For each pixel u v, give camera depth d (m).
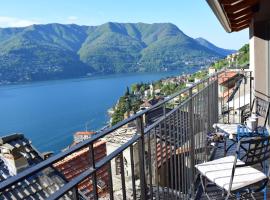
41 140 102.75
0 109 169.75
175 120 3.34
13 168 6.69
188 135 3.96
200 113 4.75
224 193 3.95
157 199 2.80
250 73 7.56
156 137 2.71
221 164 3.51
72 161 7.21
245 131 4.56
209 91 5.58
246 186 3.02
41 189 6.05
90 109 153.62
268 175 3.25
